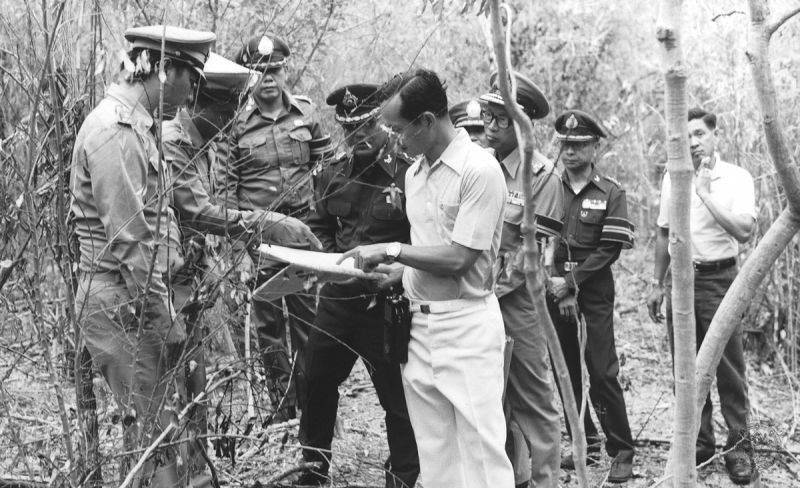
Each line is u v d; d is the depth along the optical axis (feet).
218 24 17.26
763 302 23.29
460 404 10.93
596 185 16.53
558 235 13.76
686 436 6.94
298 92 21.90
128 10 15.07
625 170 30.32
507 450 13.84
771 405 20.49
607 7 30.32
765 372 22.43
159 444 10.56
